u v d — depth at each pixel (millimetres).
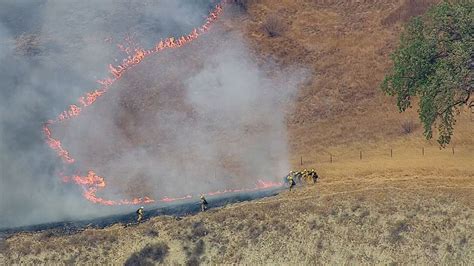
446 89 178875
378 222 161750
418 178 180375
